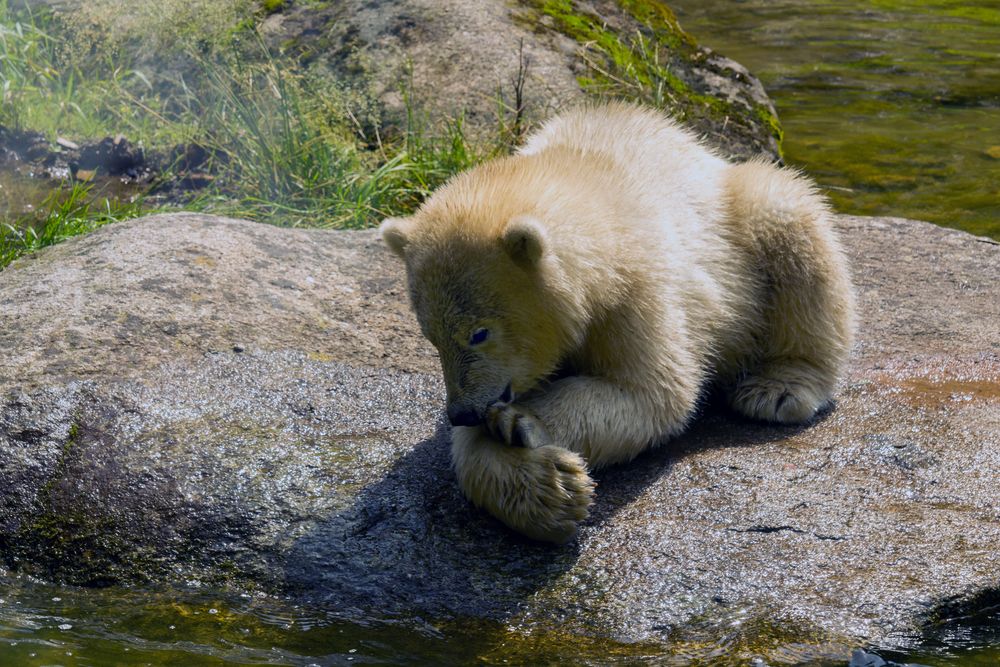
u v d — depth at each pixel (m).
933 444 9.44
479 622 7.77
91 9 22.12
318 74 19.70
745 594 7.78
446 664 7.42
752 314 10.62
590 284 8.70
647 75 20.59
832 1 33.56
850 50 27.91
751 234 10.55
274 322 11.02
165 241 12.04
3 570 8.62
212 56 20.72
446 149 17.42
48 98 20.08
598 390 9.02
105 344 10.20
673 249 9.59
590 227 8.85
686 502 8.74
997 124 22.22
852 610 7.62
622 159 10.12
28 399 9.40
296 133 17.58
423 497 8.75
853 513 8.51
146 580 8.43
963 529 8.28
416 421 9.71
